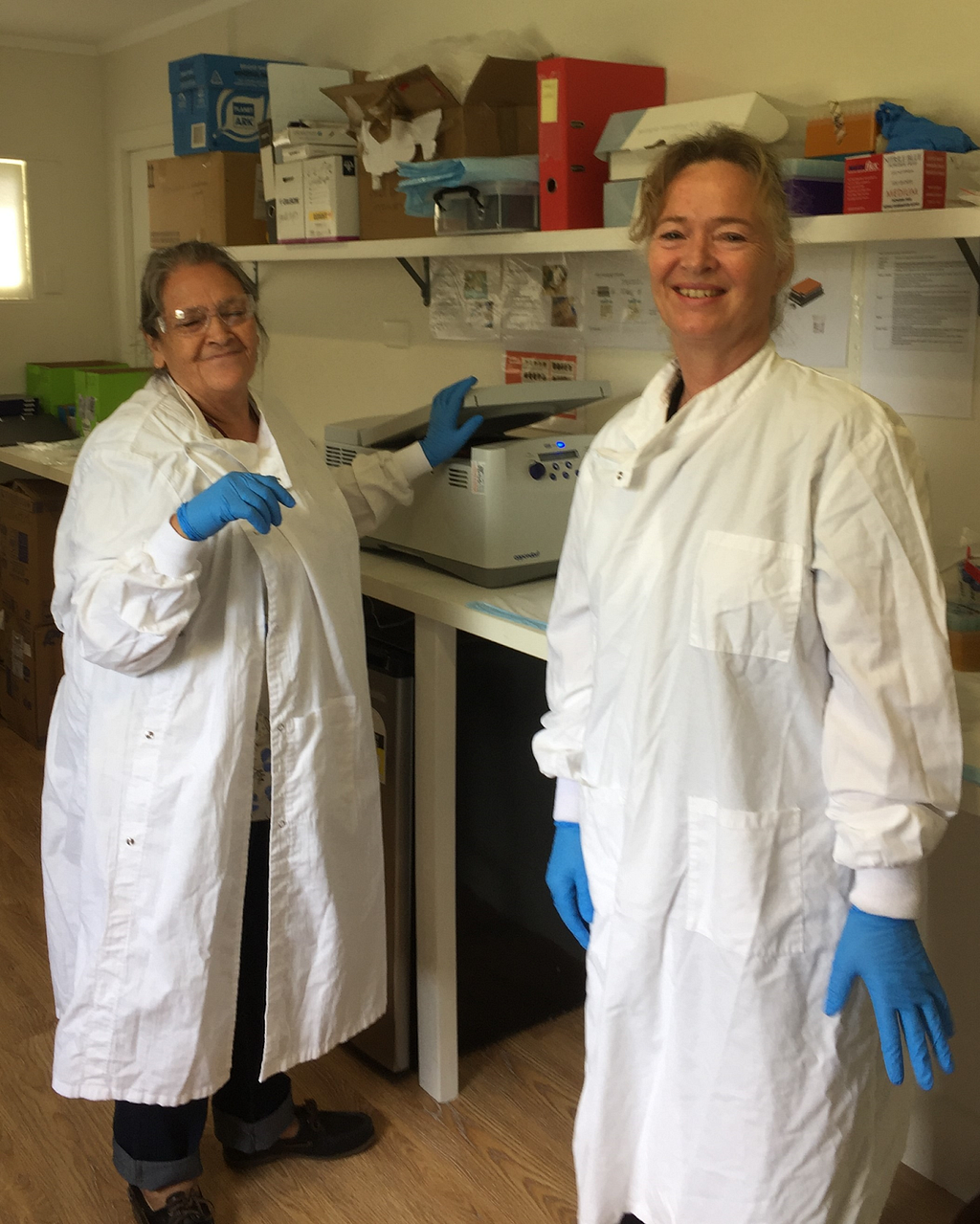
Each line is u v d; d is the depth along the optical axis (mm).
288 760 1727
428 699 2104
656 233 1302
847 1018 1294
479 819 2281
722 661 1258
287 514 1745
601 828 1415
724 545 1259
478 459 2076
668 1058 1366
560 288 2625
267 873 1822
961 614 1619
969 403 1877
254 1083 1973
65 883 1838
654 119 2012
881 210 1685
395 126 2463
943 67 1848
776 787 1278
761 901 1268
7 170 4508
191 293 1672
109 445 1684
